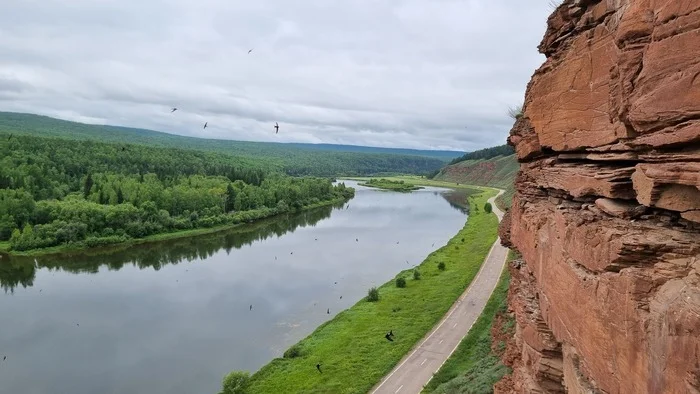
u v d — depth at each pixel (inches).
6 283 3029.0
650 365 358.0
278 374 1784.0
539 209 688.4
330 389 1652.3
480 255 3348.9
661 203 401.1
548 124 641.6
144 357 2023.9
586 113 530.0
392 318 2258.9
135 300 2711.6
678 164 367.9
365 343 1993.1
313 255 3745.1
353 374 1743.4
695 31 338.6
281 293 2822.3
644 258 397.1
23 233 3779.5
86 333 2258.9
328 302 2664.9
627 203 470.0
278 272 3265.3
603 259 432.1
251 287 2938.0
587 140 528.1
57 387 1795.0
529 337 681.6
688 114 347.9
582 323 474.6
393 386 1662.2
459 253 3513.8
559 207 585.3
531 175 757.9
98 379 1854.1
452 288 2628.0
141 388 1790.1
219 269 3341.5
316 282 3034.0
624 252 403.9
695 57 339.9
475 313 2272.4
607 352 422.9
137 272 3284.9
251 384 1724.9
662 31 368.5
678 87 353.4
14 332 2262.6
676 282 357.7
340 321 2273.6
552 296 577.3
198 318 2443.4
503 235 1032.2
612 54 470.6
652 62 380.8
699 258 361.4
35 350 2084.2
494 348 1259.8
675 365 328.5
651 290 373.4
